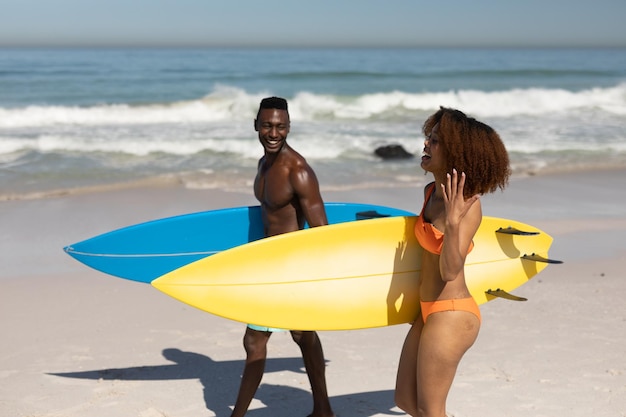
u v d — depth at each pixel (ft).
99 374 16.35
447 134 9.93
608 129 64.95
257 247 11.47
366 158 50.21
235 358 17.48
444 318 10.36
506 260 12.49
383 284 11.57
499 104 79.46
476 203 10.13
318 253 11.59
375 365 16.94
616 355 17.48
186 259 15.15
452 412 14.42
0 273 24.30
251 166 46.34
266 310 11.46
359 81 103.24
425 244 10.52
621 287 23.29
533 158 50.65
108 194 37.63
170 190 38.88
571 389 15.55
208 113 69.26
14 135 55.01
